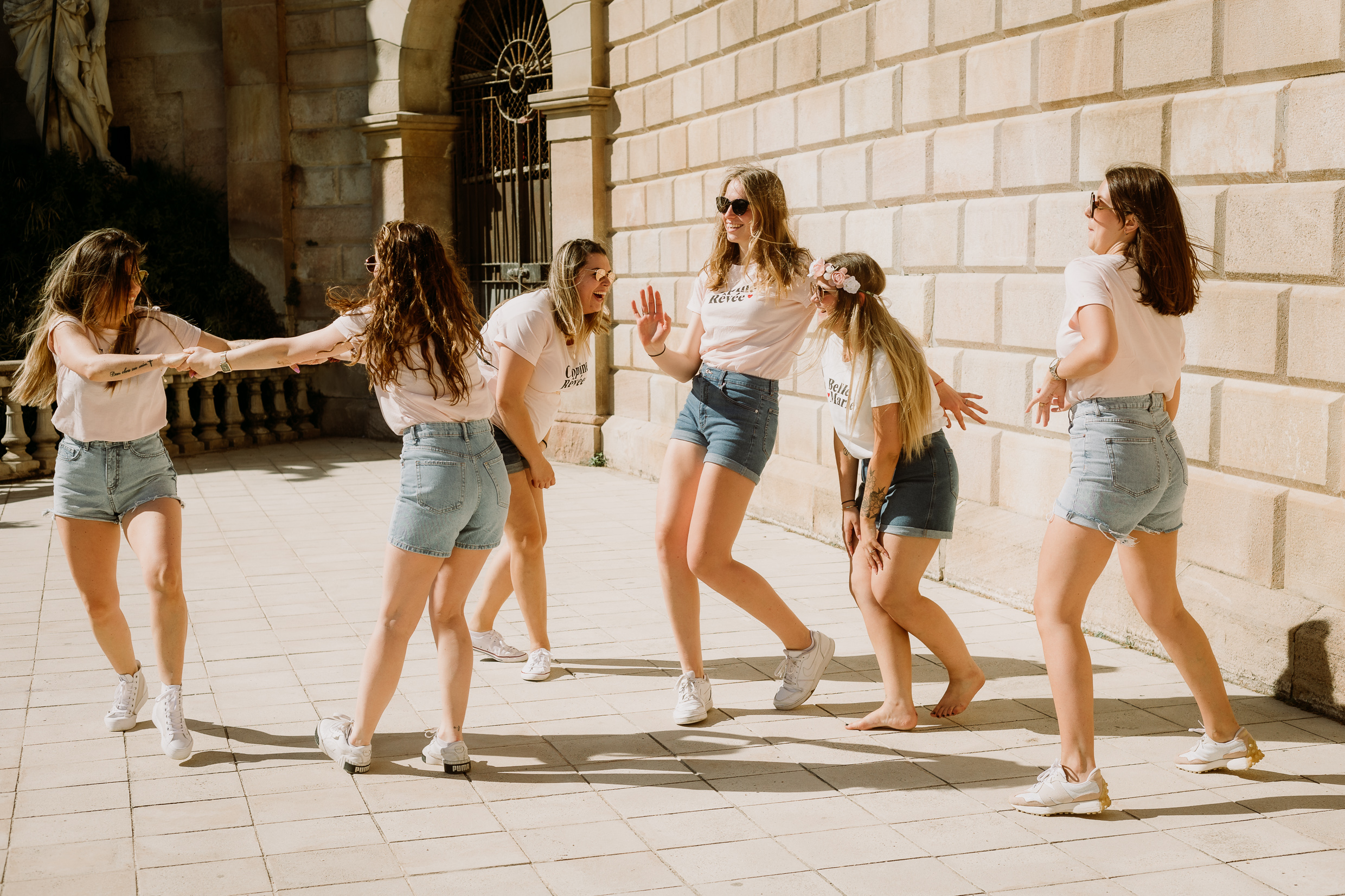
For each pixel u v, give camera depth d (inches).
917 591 165.8
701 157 366.6
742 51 340.8
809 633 177.0
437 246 148.3
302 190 541.0
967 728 168.2
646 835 135.0
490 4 494.3
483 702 181.2
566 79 434.6
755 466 170.1
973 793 145.4
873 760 156.7
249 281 547.2
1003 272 245.3
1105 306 134.8
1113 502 136.7
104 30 563.8
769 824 137.4
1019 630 219.9
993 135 245.6
